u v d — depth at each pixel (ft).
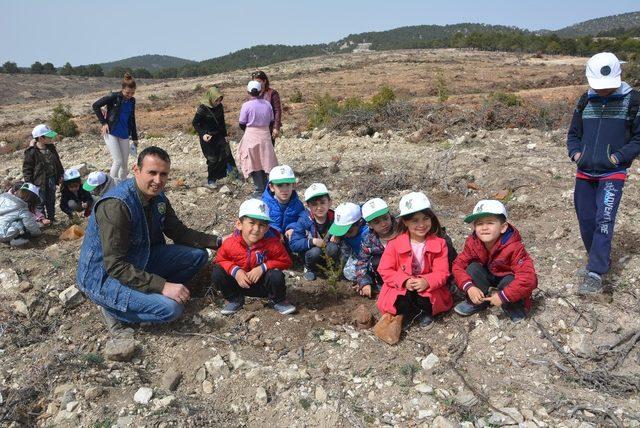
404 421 10.44
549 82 87.15
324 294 15.21
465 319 13.17
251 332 13.47
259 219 12.89
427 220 12.70
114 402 11.12
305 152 33.63
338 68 164.14
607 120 12.90
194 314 14.16
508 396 10.92
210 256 17.07
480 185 23.35
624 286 13.79
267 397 11.22
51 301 14.79
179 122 67.10
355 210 14.71
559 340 12.28
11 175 33.24
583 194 13.74
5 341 13.29
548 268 15.17
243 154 23.16
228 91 112.78
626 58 179.93
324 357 12.37
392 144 33.53
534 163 25.23
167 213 14.69
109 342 12.53
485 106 37.78
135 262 13.15
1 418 10.92
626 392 10.86
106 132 24.41
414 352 12.37
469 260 12.91
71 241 19.15
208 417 10.77
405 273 12.97
